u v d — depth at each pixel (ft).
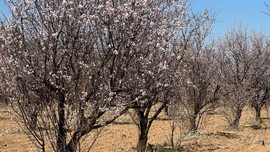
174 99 45.80
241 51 78.89
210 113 84.02
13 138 53.01
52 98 22.54
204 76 55.98
